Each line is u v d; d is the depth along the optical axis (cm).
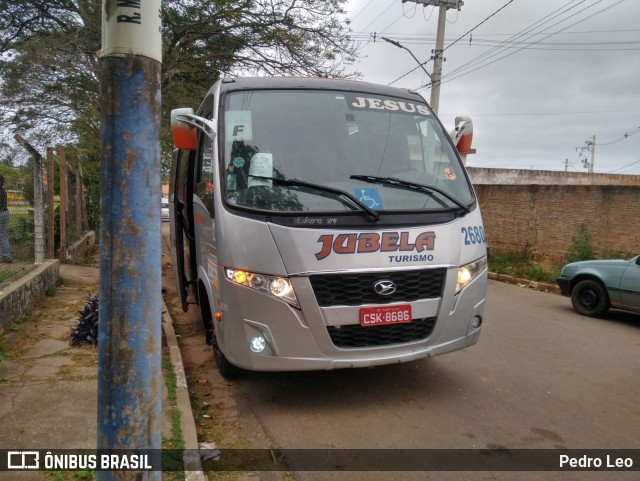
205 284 500
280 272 402
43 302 748
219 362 509
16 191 796
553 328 758
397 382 519
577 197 1228
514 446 392
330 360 412
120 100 216
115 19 215
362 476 352
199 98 1468
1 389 440
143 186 220
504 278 1231
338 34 1488
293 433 414
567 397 488
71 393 434
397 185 454
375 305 414
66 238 1108
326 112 495
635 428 424
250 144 455
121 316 220
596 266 837
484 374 546
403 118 517
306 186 430
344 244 409
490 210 1513
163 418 410
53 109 1628
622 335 725
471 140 554
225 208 423
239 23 1395
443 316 438
